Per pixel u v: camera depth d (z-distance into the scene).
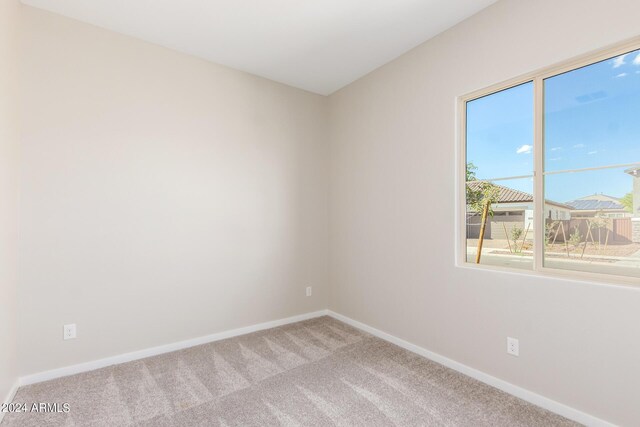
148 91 2.73
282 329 3.41
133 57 2.66
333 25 2.51
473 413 1.94
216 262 3.09
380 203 3.18
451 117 2.52
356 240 3.50
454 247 2.50
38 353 2.28
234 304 3.21
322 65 3.16
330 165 3.90
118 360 2.58
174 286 2.86
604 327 1.75
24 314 2.22
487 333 2.28
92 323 2.48
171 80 2.85
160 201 2.79
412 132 2.84
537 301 2.02
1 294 1.87
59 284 2.35
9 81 1.98
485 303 2.29
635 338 1.65
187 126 2.93
